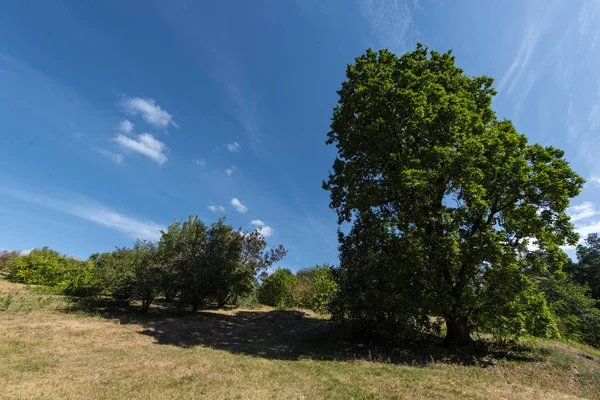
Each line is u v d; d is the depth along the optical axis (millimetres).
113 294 16531
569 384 8102
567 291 19891
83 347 8508
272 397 5926
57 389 5430
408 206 12141
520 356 10430
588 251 39094
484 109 13461
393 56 14758
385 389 6684
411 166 11469
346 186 14156
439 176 10969
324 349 11516
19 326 10023
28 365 6559
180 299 16891
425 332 11922
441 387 6918
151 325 12945
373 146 13273
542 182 9703
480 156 10461
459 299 10898
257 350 10594
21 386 5379
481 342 12320
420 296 10977
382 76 14016
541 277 12750
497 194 11008
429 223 11680
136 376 6598
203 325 14320
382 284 11594
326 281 21281
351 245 13055
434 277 11031
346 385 6934
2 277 23250
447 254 10492
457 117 10906
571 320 14914
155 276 15320
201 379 6734
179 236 16922
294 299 25781
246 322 16734
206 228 17484
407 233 11906
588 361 10047
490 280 10562
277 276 25875
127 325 12367
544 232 10164
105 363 7309
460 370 8742
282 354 10312
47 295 17203
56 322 11258
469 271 10945
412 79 12602
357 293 11695
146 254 15602
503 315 10680
